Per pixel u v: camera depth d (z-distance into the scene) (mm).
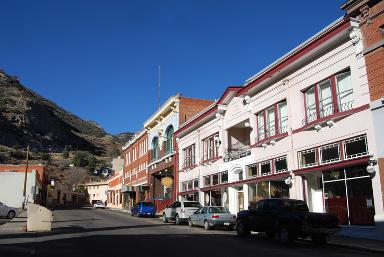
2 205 33594
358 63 18938
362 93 18578
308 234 15531
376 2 18203
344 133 19344
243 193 28328
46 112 162875
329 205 20094
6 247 14961
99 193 108250
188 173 38656
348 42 19594
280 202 17625
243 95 28781
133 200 64938
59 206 80625
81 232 21406
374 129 17719
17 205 59469
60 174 117625
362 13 18844
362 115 18422
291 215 16172
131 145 68125
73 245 15562
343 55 19875
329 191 20188
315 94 21641
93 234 20141
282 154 23797
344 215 19125
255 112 27359
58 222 29812
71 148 158250
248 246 15352
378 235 17031
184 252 13547
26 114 146375
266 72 25297
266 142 25156
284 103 24500
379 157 17375
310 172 21328
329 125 20219
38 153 128375
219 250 14094
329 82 20875
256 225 18375
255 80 26688
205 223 23750
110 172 134125
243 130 32062
